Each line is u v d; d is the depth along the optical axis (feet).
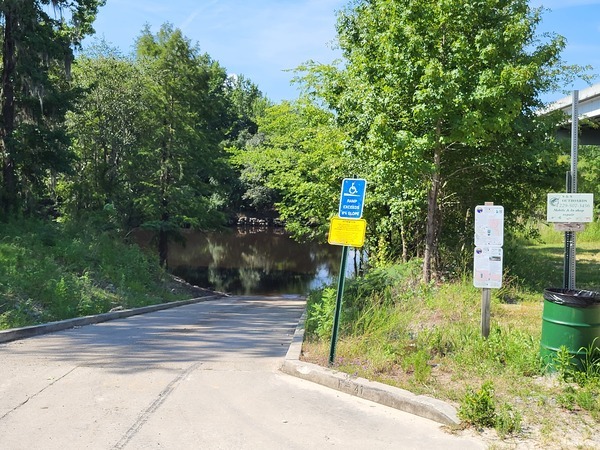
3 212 64.49
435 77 36.42
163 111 101.50
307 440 15.55
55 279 47.24
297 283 114.52
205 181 125.49
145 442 15.17
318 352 24.38
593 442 15.03
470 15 38.42
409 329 27.71
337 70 57.88
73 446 14.80
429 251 41.55
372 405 18.56
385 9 40.40
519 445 15.03
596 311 19.92
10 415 17.01
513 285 42.32
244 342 30.99
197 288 90.79
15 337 30.99
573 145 32.17
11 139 64.64
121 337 32.40
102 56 108.78
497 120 37.68
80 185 95.20
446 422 16.72
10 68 66.18
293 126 79.05
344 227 22.43
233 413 17.56
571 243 32.19
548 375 20.26
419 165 38.73
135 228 104.27
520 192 51.21
